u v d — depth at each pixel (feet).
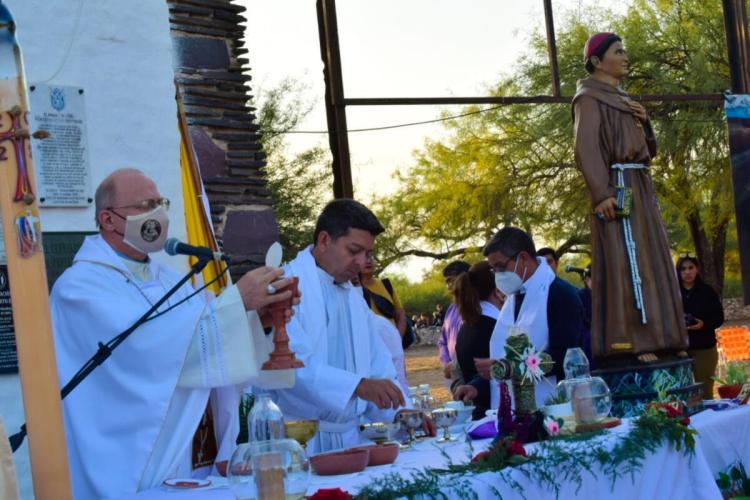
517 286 19.27
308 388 13.92
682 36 82.07
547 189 86.28
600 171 22.07
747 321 102.78
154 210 13.08
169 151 19.61
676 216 82.84
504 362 13.46
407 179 90.22
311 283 14.88
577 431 13.93
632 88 83.20
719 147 80.28
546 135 84.64
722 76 82.89
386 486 10.11
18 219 9.55
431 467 11.55
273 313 12.71
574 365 15.30
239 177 25.61
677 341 22.18
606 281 22.06
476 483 10.60
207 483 11.79
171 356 12.21
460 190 87.30
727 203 80.33
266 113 80.38
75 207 18.21
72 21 18.47
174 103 19.83
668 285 22.26
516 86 87.10
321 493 9.51
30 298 9.59
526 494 11.16
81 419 12.25
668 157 82.07
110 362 12.32
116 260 13.02
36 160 17.85
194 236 20.49
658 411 13.74
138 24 19.29
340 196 36.04
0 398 16.44
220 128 25.41
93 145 18.56
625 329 21.79
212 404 13.52
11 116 9.55
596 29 85.61
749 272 40.19
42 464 9.55
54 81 18.20
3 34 9.54
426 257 91.40
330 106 36.06
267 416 11.09
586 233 85.61
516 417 13.53
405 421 14.42
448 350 27.22
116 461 12.16
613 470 12.35
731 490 15.67
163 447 12.44
